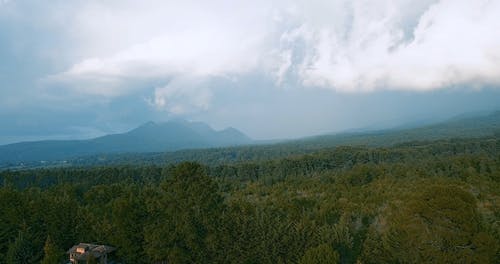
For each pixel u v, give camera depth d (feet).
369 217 208.95
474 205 132.77
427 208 129.29
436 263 122.83
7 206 196.44
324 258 144.46
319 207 248.11
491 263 120.37
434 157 437.99
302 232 172.76
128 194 271.08
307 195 298.76
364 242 171.83
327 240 171.42
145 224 188.03
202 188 195.72
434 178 273.33
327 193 285.02
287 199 264.93
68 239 193.57
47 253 163.63
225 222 181.37
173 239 177.17
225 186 385.09
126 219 187.93
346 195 271.08
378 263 149.38
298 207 234.38
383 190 265.95
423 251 127.24
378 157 488.85
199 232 181.37
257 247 168.76
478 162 328.70
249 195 336.49
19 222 191.21
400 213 147.64
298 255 163.84
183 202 189.57
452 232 124.47
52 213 196.54
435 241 126.52
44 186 412.57
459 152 486.79
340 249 172.45
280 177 422.00
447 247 124.88
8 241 186.09
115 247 184.96
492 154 431.43
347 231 181.88
